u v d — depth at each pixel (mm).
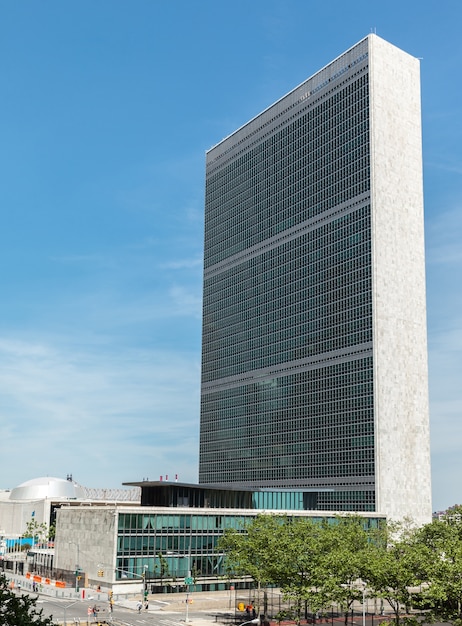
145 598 135000
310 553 109125
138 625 112438
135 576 153375
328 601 99438
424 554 94750
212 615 126312
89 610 118438
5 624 52000
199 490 187500
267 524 126438
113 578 151000
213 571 163250
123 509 154625
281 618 107438
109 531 155250
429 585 85375
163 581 155250
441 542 112188
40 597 142375
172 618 121812
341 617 123312
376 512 195750
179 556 159500
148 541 156625
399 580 89938
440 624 110500
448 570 82750
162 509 159625
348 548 115438
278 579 110062
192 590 158500
